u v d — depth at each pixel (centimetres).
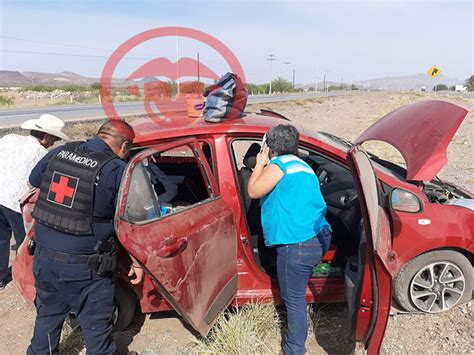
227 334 301
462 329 321
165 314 353
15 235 390
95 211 238
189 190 386
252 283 322
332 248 342
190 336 324
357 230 338
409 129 342
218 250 284
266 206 282
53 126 392
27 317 352
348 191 352
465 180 792
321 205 278
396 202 322
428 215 323
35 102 3466
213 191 303
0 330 334
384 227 270
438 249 329
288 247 274
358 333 257
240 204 310
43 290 256
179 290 250
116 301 309
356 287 259
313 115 2594
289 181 269
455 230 321
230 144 314
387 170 361
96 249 243
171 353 303
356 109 3262
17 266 298
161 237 244
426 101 378
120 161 247
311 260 275
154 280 241
